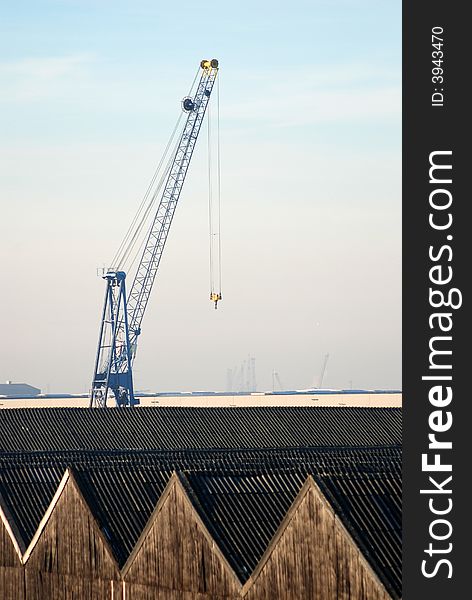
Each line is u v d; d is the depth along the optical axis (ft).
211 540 471.62
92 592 525.75
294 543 437.99
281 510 492.95
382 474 470.39
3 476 590.14
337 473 475.72
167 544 490.08
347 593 421.18
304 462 560.61
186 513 483.10
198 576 475.72
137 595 503.61
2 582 569.64
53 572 545.03
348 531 422.00
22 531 568.00
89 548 528.63
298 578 435.94
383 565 424.46
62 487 545.03
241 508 488.44
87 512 531.91
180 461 620.90
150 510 540.11
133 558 505.66
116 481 547.08
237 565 464.65
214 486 495.41
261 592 448.24
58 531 544.21
